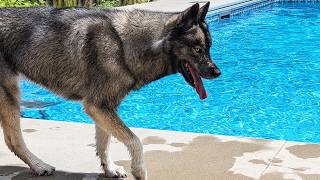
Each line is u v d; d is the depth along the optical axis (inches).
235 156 114.7
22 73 107.5
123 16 102.5
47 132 128.1
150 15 102.2
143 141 122.6
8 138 107.3
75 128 130.8
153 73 102.8
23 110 173.2
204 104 181.5
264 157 114.0
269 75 217.0
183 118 169.8
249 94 192.5
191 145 120.4
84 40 101.5
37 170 106.6
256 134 156.9
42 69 105.2
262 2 402.9
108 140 106.0
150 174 106.9
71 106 178.4
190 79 102.0
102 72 100.4
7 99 105.8
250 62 239.1
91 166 111.0
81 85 102.9
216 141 122.6
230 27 329.4
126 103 183.2
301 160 112.4
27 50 105.0
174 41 99.7
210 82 208.8
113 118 101.7
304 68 227.3
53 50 103.7
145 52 100.6
